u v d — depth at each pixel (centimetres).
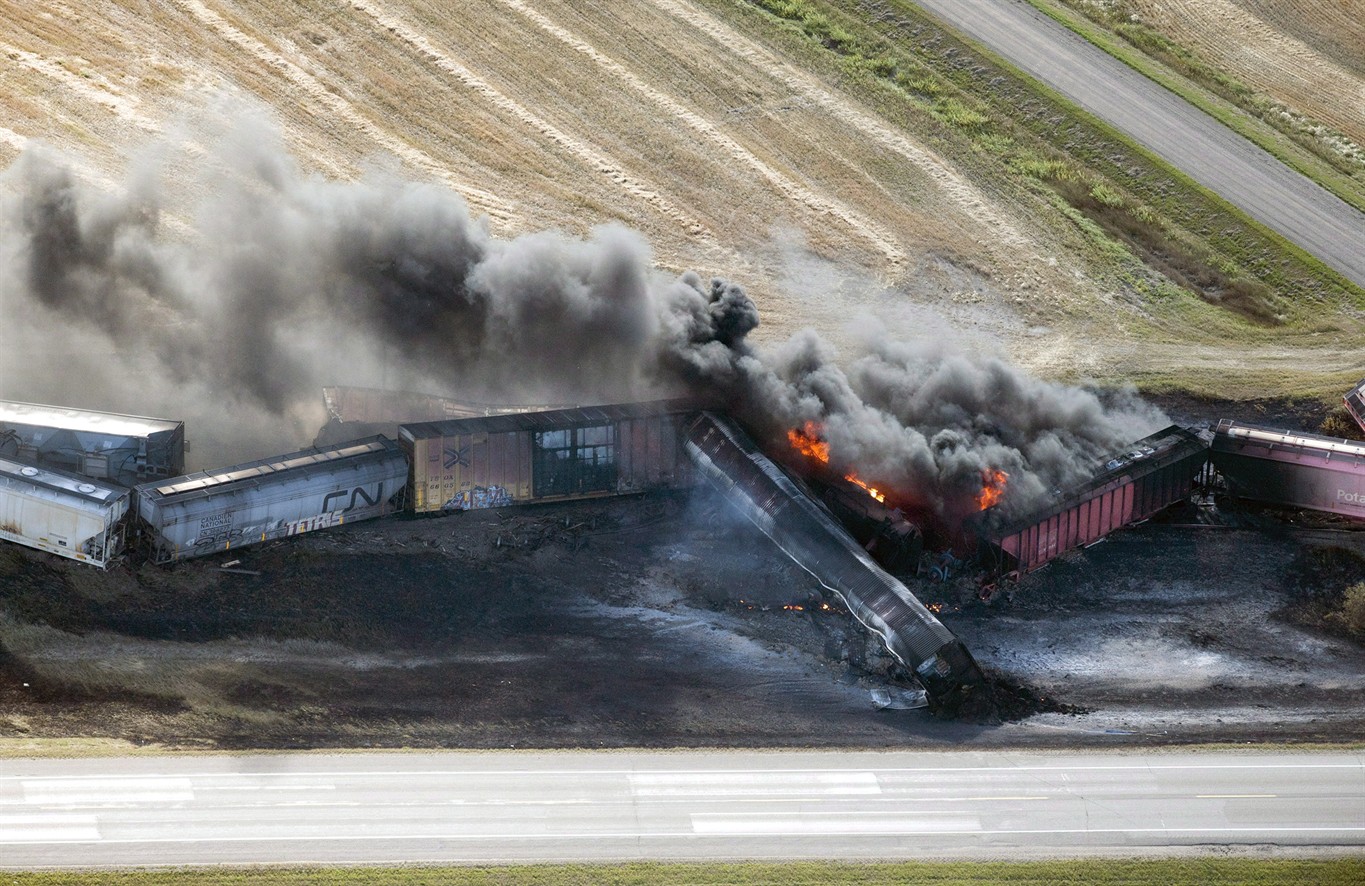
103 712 7800
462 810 7325
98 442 9425
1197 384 12338
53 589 8631
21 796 7169
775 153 14862
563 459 9975
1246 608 9719
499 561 9419
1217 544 10319
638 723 8088
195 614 8612
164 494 8825
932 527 9650
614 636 8862
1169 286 13938
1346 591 9781
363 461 9494
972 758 7994
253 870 6856
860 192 14525
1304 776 8025
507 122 14662
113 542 8781
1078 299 13588
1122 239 14450
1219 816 7656
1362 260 14362
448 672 8400
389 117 14450
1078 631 9375
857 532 9681
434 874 6906
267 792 7344
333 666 8350
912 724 8281
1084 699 8719
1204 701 8775
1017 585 9700
